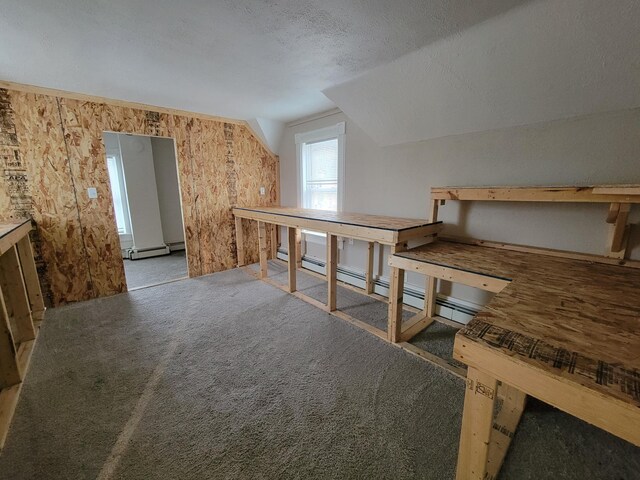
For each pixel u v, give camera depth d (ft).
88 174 9.48
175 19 4.97
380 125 8.82
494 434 4.47
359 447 4.35
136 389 5.57
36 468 4.02
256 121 12.61
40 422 4.80
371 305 9.38
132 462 4.11
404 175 9.03
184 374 6.02
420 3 4.52
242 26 5.20
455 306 8.16
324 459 4.16
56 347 7.00
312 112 11.49
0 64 6.79
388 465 4.07
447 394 5.43
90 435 4.55
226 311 9.00
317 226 8.70
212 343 7.18
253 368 6.20
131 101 9.90
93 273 9.91
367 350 6.85
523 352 2.64
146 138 15.56
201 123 11.85
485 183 7.38
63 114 8.84
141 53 6.28
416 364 6.32
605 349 2.69
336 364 6.33
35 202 8.70
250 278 12.28
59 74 7.47
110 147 15.55
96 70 7.21
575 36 4.63
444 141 7.98
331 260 8.56
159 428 4.68
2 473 3.94
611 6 4.11
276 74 7.41
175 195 17.60
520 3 4.48
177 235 17.90
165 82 8.05
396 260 6.63
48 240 9.01
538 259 6.13
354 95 8.31
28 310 7.18
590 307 3.66
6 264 6.82
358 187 10.43
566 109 5.83
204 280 12.03
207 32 5.40
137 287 11.11
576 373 2.35
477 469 3.10
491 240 7.41
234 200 13.37
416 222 7.90
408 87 7.13
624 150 5.46
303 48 5.99
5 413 4.92
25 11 4.68
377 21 5.02
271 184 14.53
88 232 9.68
